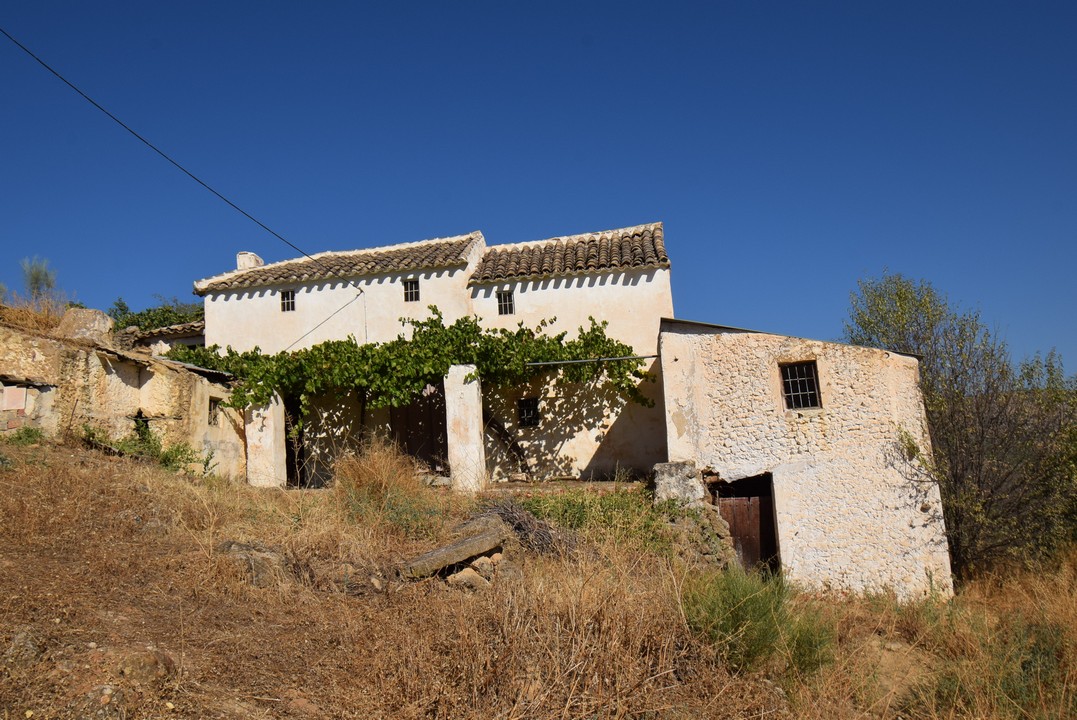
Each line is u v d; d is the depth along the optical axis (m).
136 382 13.24
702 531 12.73
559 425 17.34
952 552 14.53
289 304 18.92
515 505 11.61
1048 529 14.16
